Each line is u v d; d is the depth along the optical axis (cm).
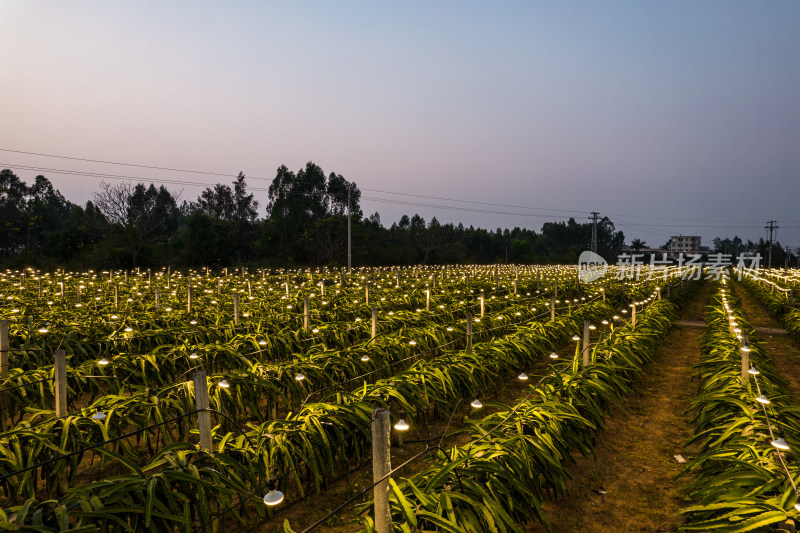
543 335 1052
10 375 658
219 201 6956
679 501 516
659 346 1269
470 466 409
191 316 1224
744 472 399
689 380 981
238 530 460
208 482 390
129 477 371
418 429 711
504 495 397
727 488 384
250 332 1042
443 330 1066
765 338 1502
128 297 1664
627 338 1008
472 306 1583
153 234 5912
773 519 319
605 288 2361
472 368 759
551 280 2989
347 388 772
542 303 1617
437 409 753
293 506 505
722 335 987
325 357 774
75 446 461
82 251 4391
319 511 498
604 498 524
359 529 467
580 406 614
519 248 8375
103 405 545
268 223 6419
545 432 503
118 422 518
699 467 580
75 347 879
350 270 3969
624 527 469
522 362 955
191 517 400
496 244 8881
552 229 12056
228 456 436
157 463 399
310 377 712
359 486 546
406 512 325
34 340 892
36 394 646
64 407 510
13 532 289
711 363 830
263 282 2462
